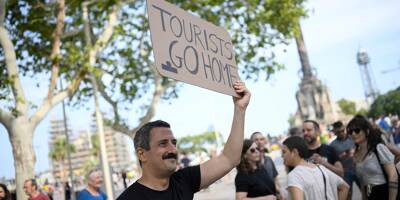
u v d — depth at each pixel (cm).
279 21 1875
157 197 312
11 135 1223
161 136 317
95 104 1709
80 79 1389
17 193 1217
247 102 375
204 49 349
